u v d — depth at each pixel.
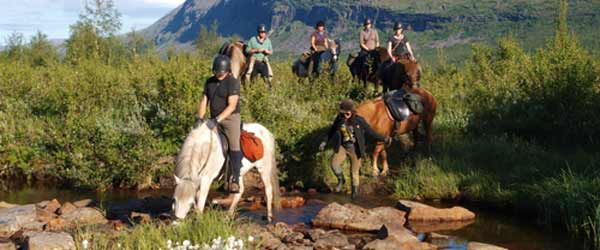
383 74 14.91
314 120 13.34
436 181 10.85
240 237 7.21
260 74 16.22
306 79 17.28
